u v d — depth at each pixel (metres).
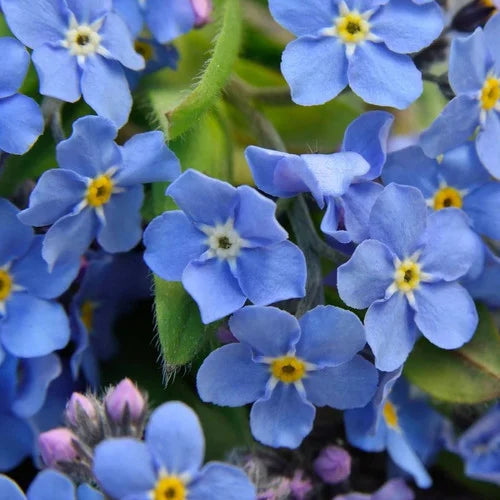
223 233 0.10
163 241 0.10
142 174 0.10
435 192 0.10
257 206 0.10
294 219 0.10
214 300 0.10
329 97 0.10
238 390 0.10
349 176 0.10
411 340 0.10
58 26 0.10
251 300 0.10
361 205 0.10
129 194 0.10
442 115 0.10
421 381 0.10
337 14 0.10
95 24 0.10
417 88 0.10
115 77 0.10
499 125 0.10
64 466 0.10
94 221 0.10
